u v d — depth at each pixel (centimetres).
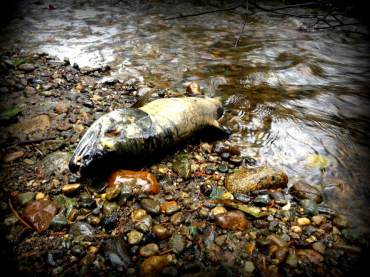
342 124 138
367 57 229
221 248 77
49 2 341
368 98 165
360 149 121
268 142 122
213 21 304
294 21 314
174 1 371
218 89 165
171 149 111
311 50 238
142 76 175
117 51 211
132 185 91
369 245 80
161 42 236
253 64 203
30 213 81
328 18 321
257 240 79
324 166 110
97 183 93
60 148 108
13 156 101
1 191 89
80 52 204
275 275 72
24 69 161
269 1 393
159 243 78
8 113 122
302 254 77
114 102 142
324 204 94
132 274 70
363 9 331
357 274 72
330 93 169
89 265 71
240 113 141
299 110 147
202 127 119
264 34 273
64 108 129
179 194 94
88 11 316
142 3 357
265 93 163
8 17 278
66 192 89
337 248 79
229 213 85
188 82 170
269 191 95
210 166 107
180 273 70
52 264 71
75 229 79
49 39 227
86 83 158
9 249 73
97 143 87
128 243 76
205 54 216
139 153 97
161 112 105
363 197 97
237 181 97
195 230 82
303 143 123
